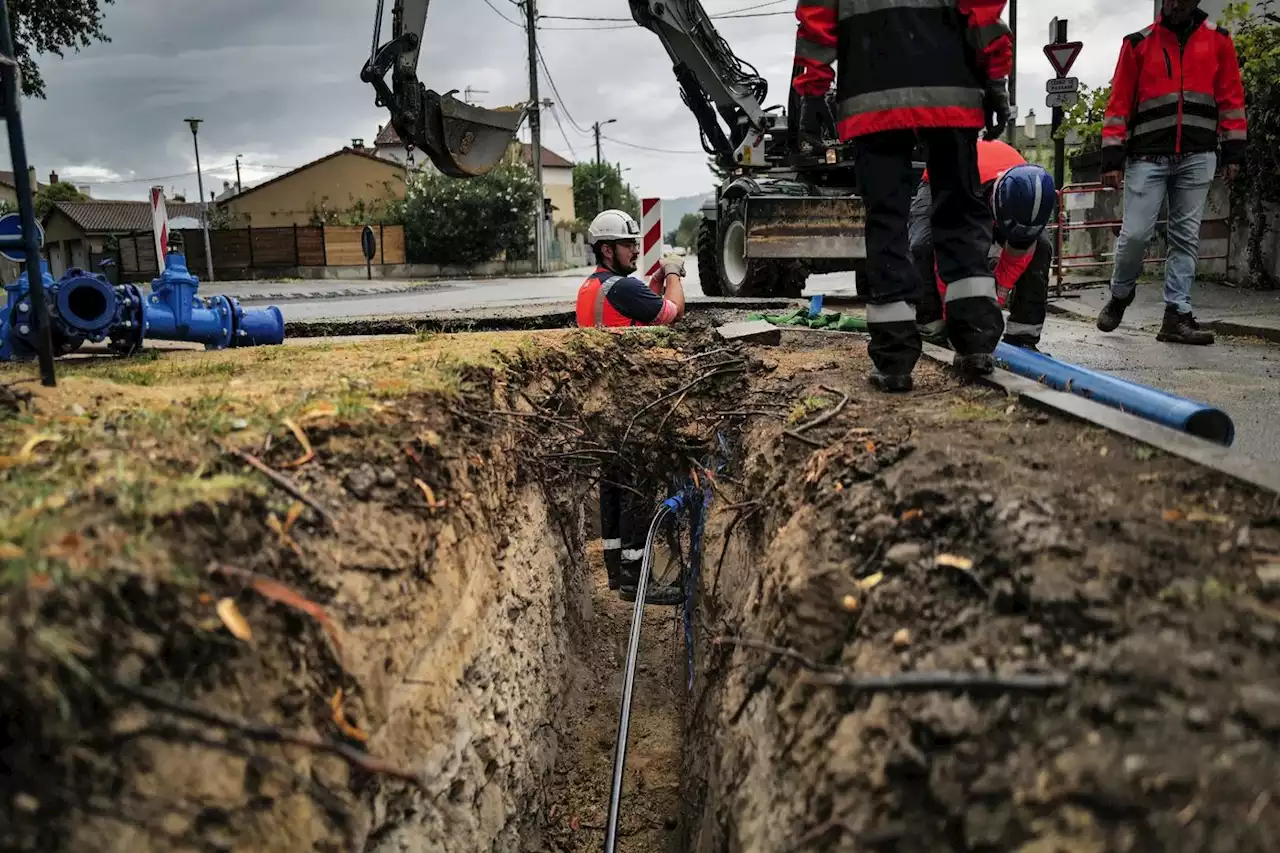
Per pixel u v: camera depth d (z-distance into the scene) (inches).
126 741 67.8
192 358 185.6
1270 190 386.9
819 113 147.6
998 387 148.1
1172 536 82.7
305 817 80.5
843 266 415.2
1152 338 287.3
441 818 108.7
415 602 108.0
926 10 138.8
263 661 81.4
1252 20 417.4
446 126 324.5
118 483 85.4
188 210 1833.2
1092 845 58.3
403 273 1537.9
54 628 65.8
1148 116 261.4
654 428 213.2
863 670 80.0
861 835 68.1
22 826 60.9
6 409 113.4
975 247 150.3
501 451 157.2
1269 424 165.2
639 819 169.3
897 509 98.1
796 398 169.2
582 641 220.2
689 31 429.7
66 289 176.4
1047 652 72.2
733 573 156.9
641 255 360.8
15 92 125.3
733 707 116.9
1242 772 58.2
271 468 103.3
